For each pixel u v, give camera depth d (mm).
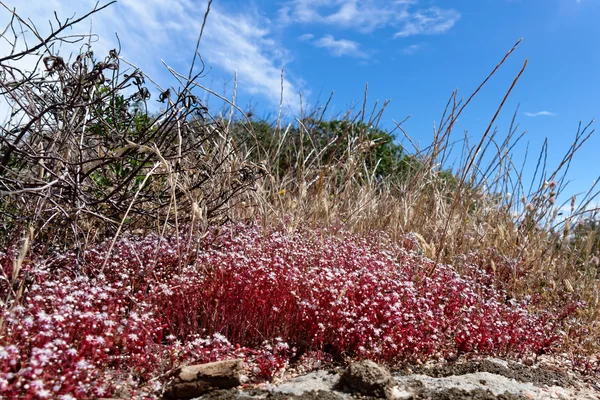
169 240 820
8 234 701
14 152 618
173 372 489
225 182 882
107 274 676
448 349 647
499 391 496
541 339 688
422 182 1137
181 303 625
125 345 495
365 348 582
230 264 666
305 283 635
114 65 655
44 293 533
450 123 912
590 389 562
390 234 1051
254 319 614
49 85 715
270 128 1573
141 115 849
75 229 641
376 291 668
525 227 1069
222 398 446
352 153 1141
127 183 703
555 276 971
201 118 815
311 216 1038
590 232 1037
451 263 952
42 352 386
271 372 514
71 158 704
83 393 405
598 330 772
